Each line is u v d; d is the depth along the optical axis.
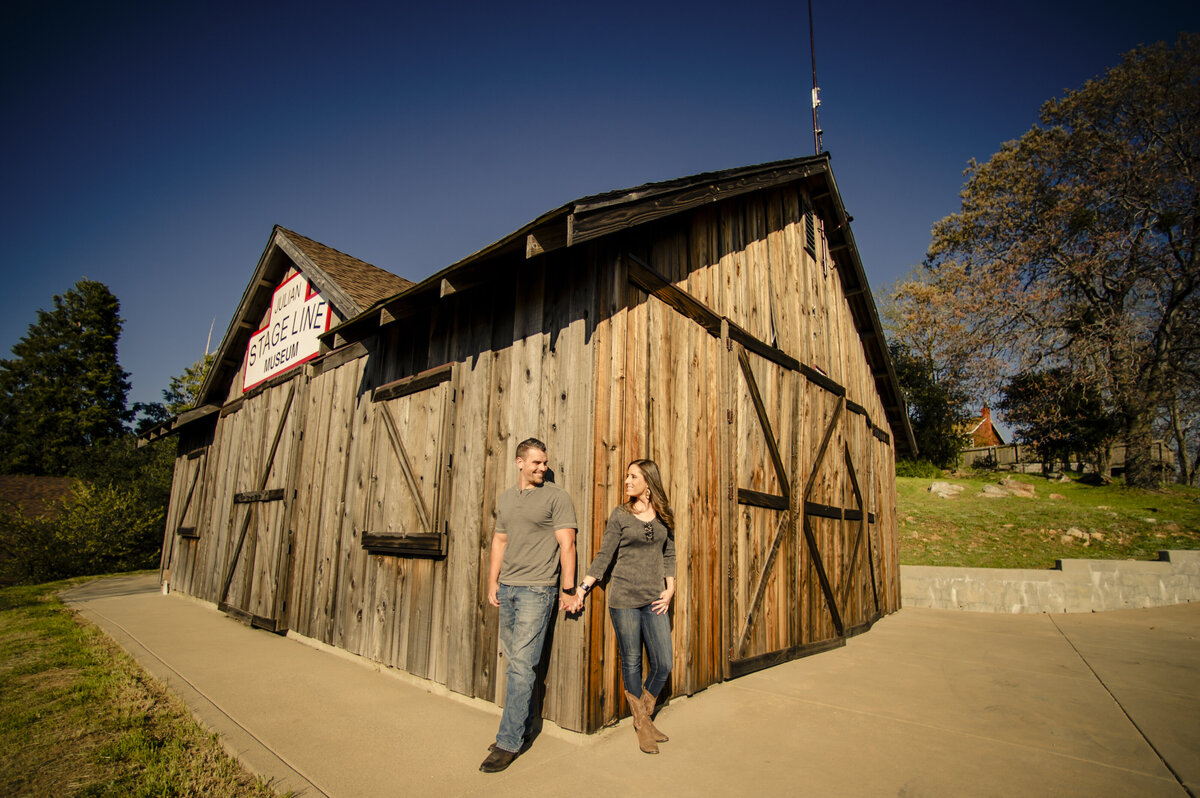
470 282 4.46
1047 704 4.31
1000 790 2.93
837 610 6.81
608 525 3.58
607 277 4.00
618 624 3.46
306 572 6.56
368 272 8.84
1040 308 23.03
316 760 3.18
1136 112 22.75
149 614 7.85
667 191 4.43
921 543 13.60
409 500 5.16
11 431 39.75
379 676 4.93
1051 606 9.41
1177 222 21.69
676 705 4.16
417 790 2.86
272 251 8.73
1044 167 25.17
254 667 5.12
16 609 8.30
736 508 5.17
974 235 27.28
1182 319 21.70
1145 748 3.47
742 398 5.54
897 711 4.12
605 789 2.89
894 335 28.05
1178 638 7.00
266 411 8.35
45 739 3.44
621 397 4.00
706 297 5.32
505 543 3.52
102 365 41.97
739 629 5.05
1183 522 13.41
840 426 7.84
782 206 7.29
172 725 3.68
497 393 4.52
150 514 16.64
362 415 6.22
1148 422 21.23
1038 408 23.16
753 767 3.17
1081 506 15.48
